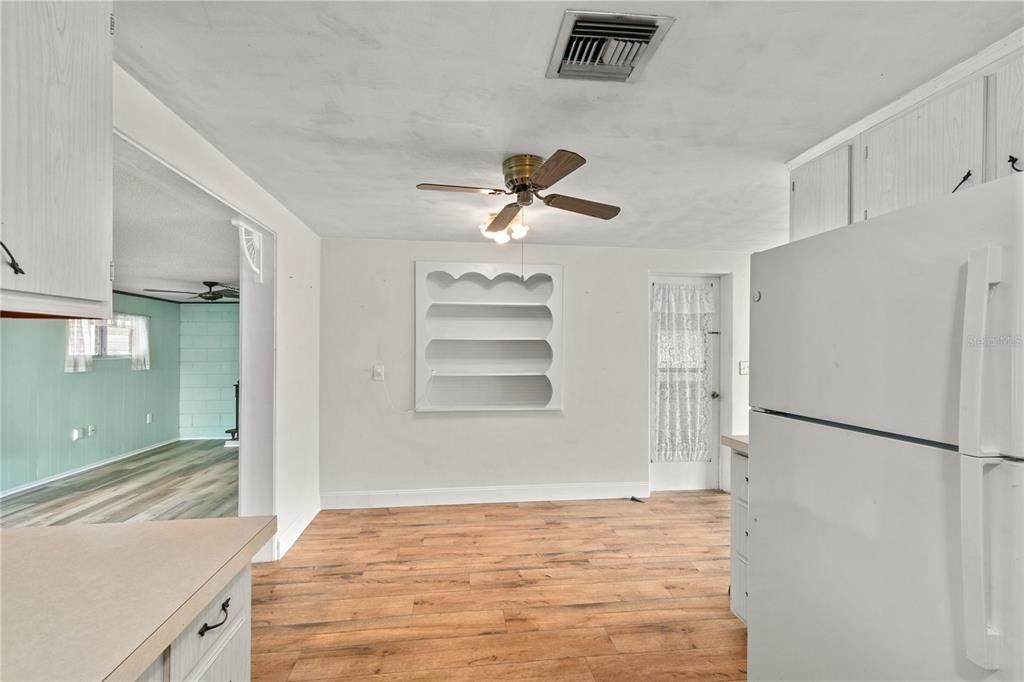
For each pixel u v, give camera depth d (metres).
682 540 3.47
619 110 1.86
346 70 1.61
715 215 3.36
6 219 0.80
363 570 2.98
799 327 1.39
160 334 7.30
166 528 1.33
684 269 4.55
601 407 4.46
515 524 3.77
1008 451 0.85
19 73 0.82
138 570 1.08
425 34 1.42
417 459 4.23
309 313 3.80
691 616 2.48
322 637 2.29
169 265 4.77
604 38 1.43
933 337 0.99
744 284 4.62
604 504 4.27
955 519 0.94
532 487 4.36
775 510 1.48
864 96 1.74
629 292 4.50
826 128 2.00
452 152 2.27
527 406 4.39
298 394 3.52
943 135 1.60
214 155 2.25
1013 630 0.84
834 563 1.24
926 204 1.01
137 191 2.56
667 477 4.73
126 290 6.46
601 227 3.73
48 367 5.36
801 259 1.38
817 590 1.30
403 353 4.22
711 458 4.77
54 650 0.80
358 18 1.34
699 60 1.53
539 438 4.38
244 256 2.81
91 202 0.98
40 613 0.91
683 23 1.35
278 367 3.10
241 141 2.17
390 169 2.50
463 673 2.04
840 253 1.24
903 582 1.05
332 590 2.73
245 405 3.04
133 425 6.70
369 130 2.05
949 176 1.58
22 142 0.82
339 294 4.15
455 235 4.02
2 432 4.82
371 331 4.18
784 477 1.44
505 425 4.34
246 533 1.29
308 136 2.12
